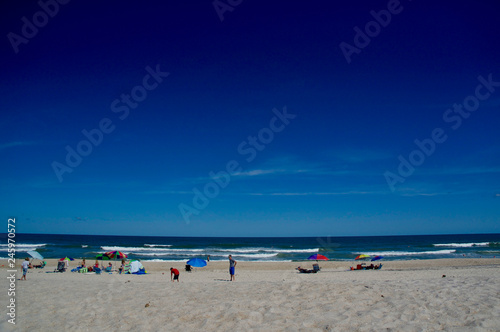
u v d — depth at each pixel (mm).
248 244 77938
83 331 5801
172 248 58312
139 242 84375
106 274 20625
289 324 5773
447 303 6699
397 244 74125
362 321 5773
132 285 10984
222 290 9195
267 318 6168
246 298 7863
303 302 7223
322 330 5430
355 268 25375
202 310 6879
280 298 7703
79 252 46500
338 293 7969
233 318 6238
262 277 18703
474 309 6156
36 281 12742
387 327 5441
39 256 24625
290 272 22703
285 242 91875
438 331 5184
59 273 20531
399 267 26297
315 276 18719
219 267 28375
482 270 18016
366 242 86438
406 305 6691
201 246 66750
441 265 26656
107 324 6164
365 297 7484
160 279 17312
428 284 9109
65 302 7949
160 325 6035
